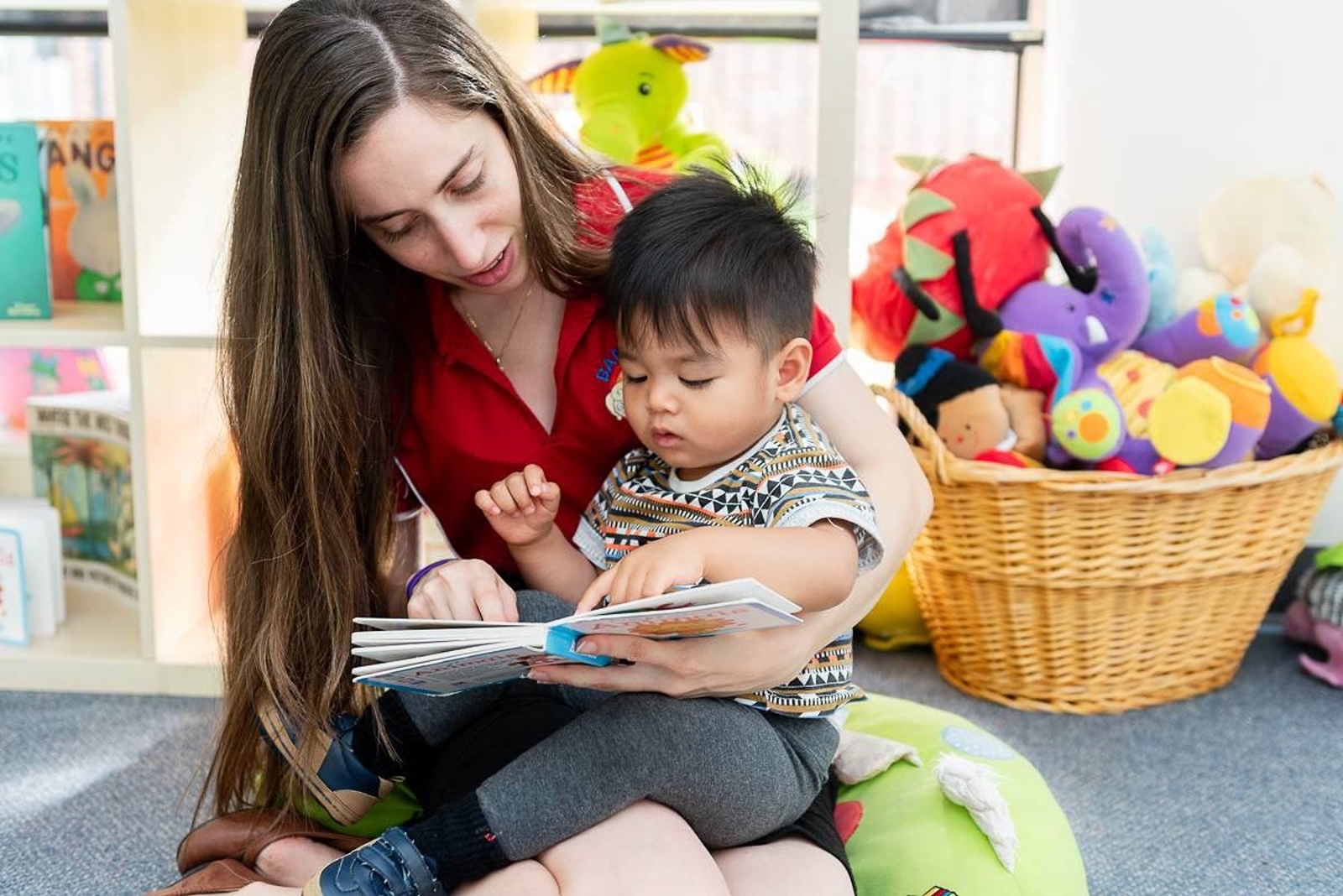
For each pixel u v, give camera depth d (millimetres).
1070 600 1659
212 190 1858
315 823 1180
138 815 1484
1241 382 1658
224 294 1080
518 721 1055
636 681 935
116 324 1799
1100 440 1634
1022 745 1624
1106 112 2021
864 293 1798
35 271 1820
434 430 1165
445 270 1030
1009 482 1595
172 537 1832
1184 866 1347
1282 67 1938
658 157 1845
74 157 1998
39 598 1885
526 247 1065
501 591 1016
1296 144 1955
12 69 2209
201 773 1578
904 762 1264
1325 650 1929
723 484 1013
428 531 1922
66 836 1436
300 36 963
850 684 1070
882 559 1026
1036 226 1763
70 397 2049
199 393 1864
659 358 970
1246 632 1780
